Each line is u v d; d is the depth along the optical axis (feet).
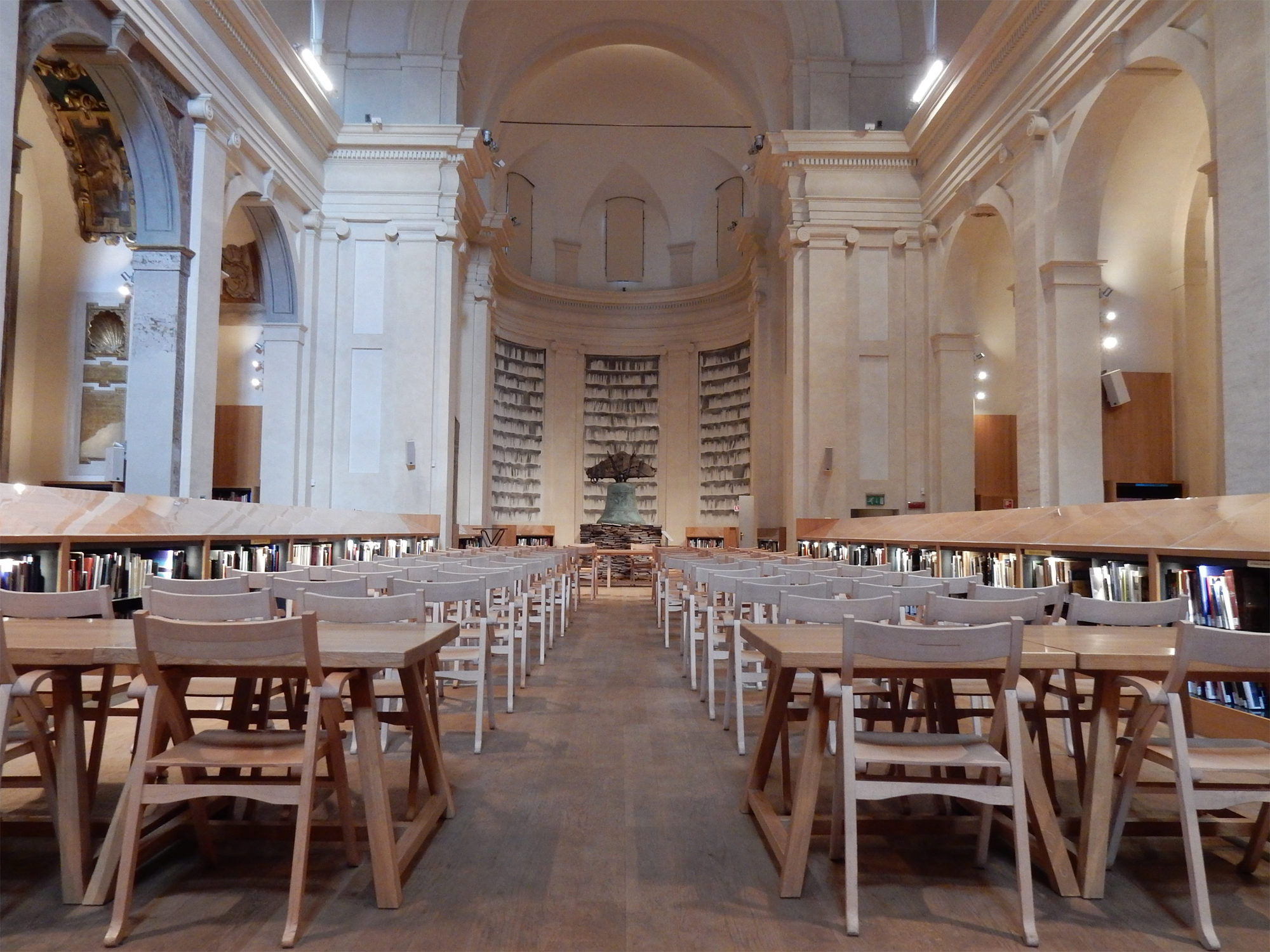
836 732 9.81
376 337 45.80
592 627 32.58
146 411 30.99
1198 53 23.44
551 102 67.10
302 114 41.73
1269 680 9.73
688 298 71.92
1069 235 31.63
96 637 9.12
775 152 46.83
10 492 17.16
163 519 21.36
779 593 13.85
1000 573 24.39
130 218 32.27
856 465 45.39
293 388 43.14
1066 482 31.17
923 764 8.53
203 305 32.30
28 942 7.73
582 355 73.31
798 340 46.62
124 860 7.86
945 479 43.50
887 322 46.09
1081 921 8.37
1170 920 8.43
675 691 19.67
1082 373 31.42
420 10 48.16
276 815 11.40
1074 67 29.99
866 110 48.70
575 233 74.28
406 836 9.66
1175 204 37.47
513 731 15.79
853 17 49.06
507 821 10.92
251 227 41.22
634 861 9.68
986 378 47.67
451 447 46.96
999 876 9.49
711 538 67.05
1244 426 20.61
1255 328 20.30
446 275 46.44
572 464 72.08
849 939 7.93
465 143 46.34
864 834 10.44
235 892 8.85
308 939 7.81
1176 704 8.46
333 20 48.47
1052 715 11.72
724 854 9.91
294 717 11.82
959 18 44.01
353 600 10.39
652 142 71.31
